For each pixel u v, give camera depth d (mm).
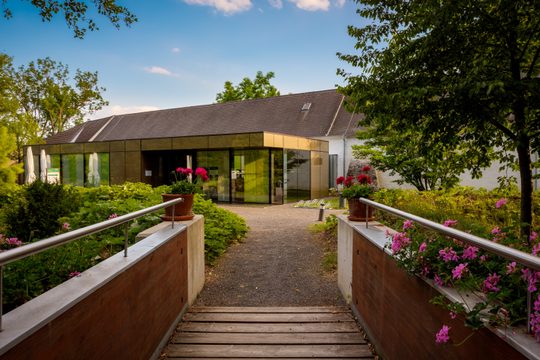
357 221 4684
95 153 20297
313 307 4688
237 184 17281
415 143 6160
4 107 27688
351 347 3535
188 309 4590
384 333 3168
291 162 17328
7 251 1419
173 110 32406
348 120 22969
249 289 5539
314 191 19031
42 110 37906
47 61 36312
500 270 1805
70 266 2775
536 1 4016
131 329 2625
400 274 2744
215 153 17922
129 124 33156
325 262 6695
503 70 4703
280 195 16719
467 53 4652
